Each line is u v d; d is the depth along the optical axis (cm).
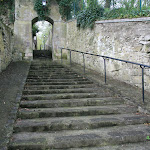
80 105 453
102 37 770
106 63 747
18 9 1111
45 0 1101
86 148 291
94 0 847
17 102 419
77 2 1087
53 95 491
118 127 354
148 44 627
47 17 1192
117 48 706
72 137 303
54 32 1184
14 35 1105
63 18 1193
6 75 636
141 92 553
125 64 679
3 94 450
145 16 646
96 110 412
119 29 700
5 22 1178
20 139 293
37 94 509
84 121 356
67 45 1168
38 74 724
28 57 1127
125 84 651
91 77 693
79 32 977
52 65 898
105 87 569
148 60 627
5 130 304
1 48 696
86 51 901
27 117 378
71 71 796
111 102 475
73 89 548
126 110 424
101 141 301
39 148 279
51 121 354
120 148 292
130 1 754
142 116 393
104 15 805
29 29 1129
